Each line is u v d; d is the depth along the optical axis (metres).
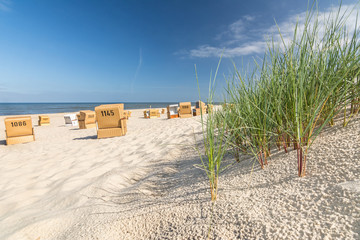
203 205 1.25
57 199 2.03
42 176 2.94
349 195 0.89
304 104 1.48
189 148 3.70
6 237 1.34
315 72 1.52
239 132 1.88
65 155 4.32
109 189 2.15
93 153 4.32
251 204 1.11
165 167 2.71
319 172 1.16
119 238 1.20
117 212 1.53
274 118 1.66
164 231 1.14
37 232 1.42
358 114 1.67
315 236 0.77
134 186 2.16
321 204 0.92
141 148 4.46
